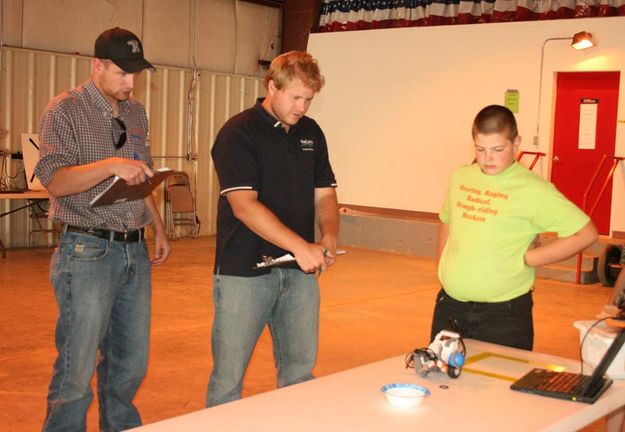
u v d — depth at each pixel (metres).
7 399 4.22
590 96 9.94
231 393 2.93
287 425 1.85
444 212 3.25
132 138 3.13
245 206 2.77
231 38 12.08
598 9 9.87
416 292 7.79
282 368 3.11
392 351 5.51
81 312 2.90
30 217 9.82
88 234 2.92
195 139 11.63
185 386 4.56
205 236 11.80
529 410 2.02
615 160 9.16
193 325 6.07
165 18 11.20
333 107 11.71
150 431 1.79
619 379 2.33
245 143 2.85
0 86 9.42
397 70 11.09
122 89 2.96
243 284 2.88
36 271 8.21
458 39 10.53
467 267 2.97
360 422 1.88
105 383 3.20
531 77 10.04
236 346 2.91
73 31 10.12
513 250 2.93
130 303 3.11
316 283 3.07
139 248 3.09
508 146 2.84
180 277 8.16
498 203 2.93
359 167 11.53
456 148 10.66
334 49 11.67
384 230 10.61
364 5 11.62
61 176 2.77
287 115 2.82
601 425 4.00
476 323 3.01
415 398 1.99
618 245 8.52
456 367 2.28
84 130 2.94
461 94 10.57
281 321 3.05
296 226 2.99
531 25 9.98
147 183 2.88
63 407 2.91
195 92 11.57
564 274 8.70
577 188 10.13
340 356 5.34
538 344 5.86
